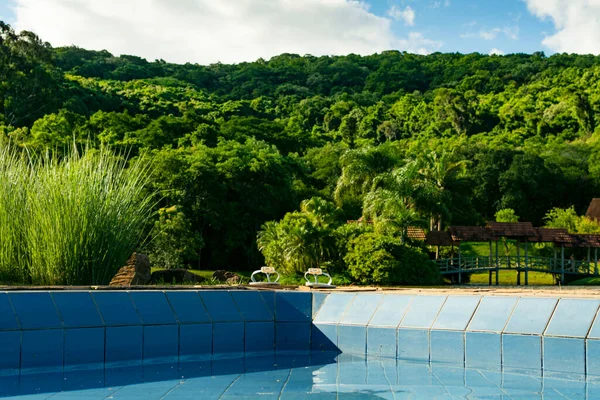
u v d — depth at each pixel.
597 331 7.42
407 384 7.00
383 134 98.56
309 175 67.06
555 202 68.12
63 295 8.36
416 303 9.20
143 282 18.69
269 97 136.00
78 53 139.25
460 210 46.56
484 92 118.94
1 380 7.15
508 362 8.00
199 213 49.50
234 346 9.45
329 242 34.72
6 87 66.12
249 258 51.66
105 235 12.04
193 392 6.57
